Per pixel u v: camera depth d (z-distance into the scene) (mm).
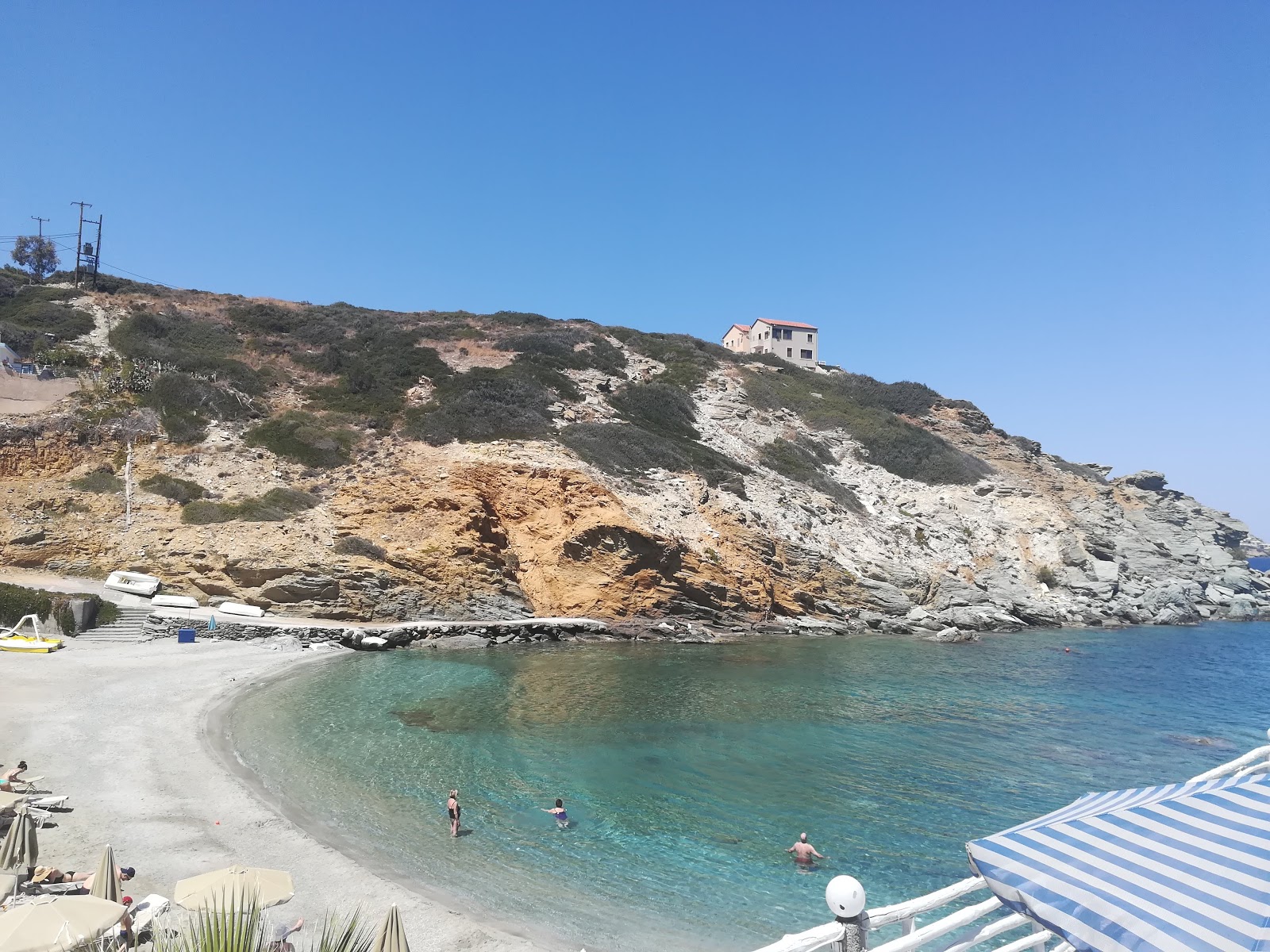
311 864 15141
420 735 24219
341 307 80875
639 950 12773
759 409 74625
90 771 19406
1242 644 51250
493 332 77062
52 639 33000
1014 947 7297
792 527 56344
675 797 19844
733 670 36031
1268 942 5023
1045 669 39656
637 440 57969
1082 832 6379
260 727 24328
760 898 14664
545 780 20750
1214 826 6230
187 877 14180
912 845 17219
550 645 41344
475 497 46969
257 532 42438
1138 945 5238
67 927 9727
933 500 66625
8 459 42312
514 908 14000
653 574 46531
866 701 30859
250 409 53688
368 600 41656
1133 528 74000
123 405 49156
